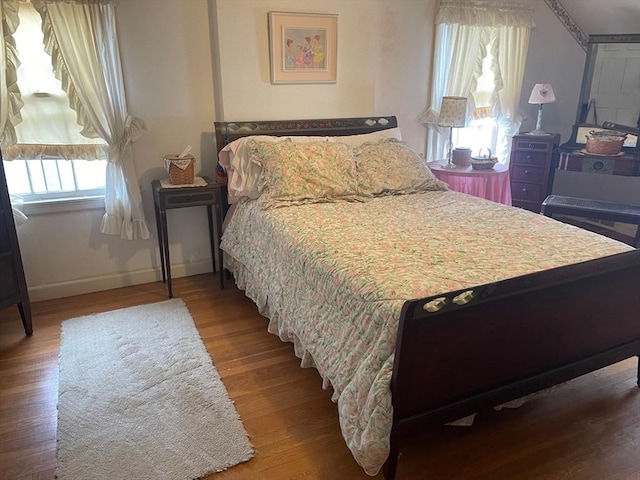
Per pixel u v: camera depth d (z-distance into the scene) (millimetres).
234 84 3229
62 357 2494
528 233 2309
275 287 2482
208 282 3484
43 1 2621
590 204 3732
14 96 2676
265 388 2279
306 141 3154
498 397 1762
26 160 2914
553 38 4250
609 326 1972
